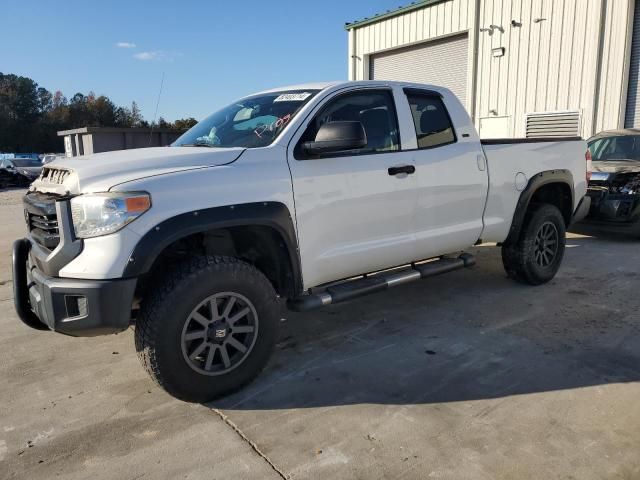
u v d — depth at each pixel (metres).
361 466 2.54
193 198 3.02
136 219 2.85
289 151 3.49
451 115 4.57
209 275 3.04
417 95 4.36
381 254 4.01
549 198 5.73
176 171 3.08
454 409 3.05
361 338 4.16
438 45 16.42
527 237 5.18
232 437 2.82
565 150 5.49
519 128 14.32
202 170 3.13
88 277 2.83
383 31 17.91
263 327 3.31
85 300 2.81
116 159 3.23
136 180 2.92
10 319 4.77
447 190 4.38
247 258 3.67
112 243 2.81
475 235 4.73
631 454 2.59
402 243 4.12
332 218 3.67
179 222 2.95
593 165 8.00
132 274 2.83
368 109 4.01
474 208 4.66
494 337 4.12
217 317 3.13
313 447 2.71
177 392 3.07
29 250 3.35
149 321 2.94
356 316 4.67
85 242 2.87
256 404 3.17
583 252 7.10
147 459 2.64
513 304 4.91
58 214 2.89
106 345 4.13
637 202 7.39
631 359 3.67
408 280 4.28
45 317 2.93
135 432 2.89
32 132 89.31
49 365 3.78
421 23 16.56
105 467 2.59
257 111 3.95
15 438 2.85
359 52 18.97
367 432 2.83
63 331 2.88
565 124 13.28
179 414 3.07
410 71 17.48
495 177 4.78
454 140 4.53
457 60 15.88
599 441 2.70
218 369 3.18
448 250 4.58
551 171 5.29
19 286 3.31
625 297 5.07
